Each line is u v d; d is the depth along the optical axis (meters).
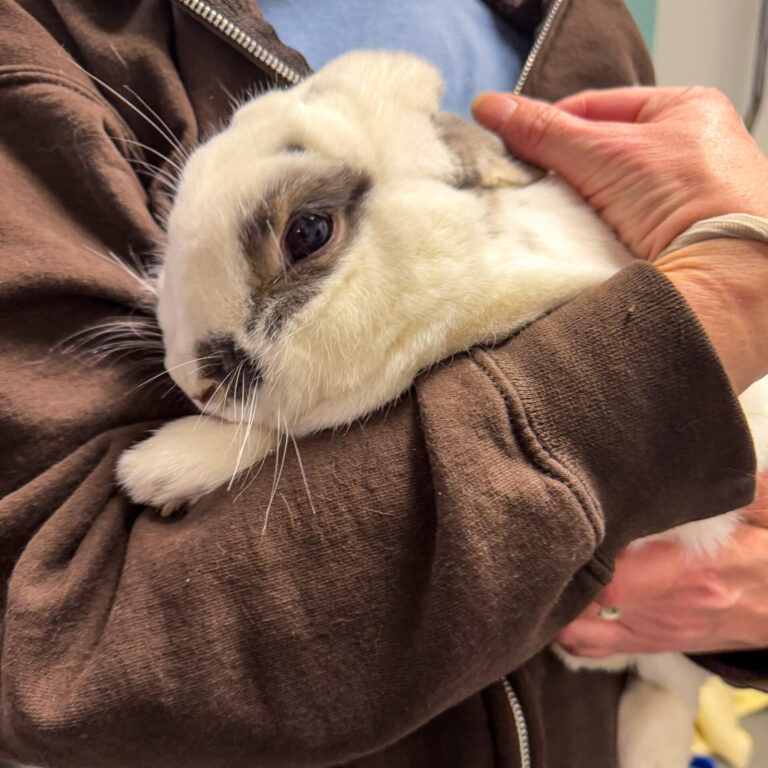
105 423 0.31
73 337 0.32
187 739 0.24
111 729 0.24
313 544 0.25
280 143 0.30
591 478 0.25
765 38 0.79
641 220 0.32
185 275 0.29
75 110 0.33
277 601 0.24
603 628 0.34
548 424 0.25
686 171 0.31
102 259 0.33
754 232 0.28
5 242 0.30
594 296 0.26
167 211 0.35
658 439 0.25
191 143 0.36
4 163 0.32
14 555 0.28
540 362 0.25
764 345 0.28
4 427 0.29
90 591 0.26
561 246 0.31
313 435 0.30
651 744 0.42
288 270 0.29
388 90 0.32
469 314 0.29
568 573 0.25
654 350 0.25
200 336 0.30
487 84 0.45
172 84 0.36
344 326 0.29
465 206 0.30
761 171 0.30
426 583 0.25
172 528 0.28
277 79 0.37
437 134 0.32
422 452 0.26
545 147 0.34
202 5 0.35
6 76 0.32
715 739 0.52
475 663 0.25
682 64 0.83
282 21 0.42
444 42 0.44
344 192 0.29
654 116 0.35
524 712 0.33
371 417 0.29
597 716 0.39
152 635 0.24
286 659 0.24
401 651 0.25
